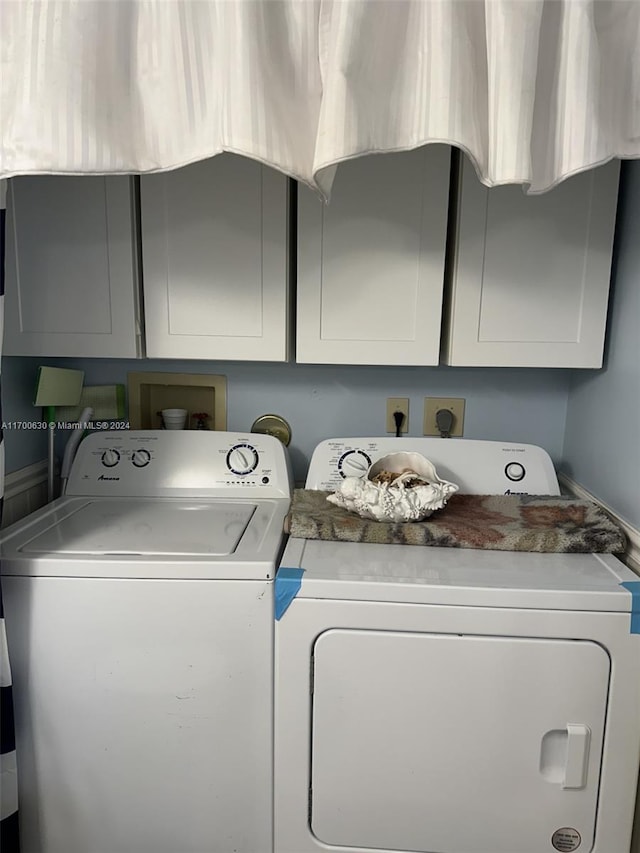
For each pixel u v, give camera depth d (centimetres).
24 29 95
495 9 92
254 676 113
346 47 93
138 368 172
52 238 138
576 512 134
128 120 102
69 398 160
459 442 152
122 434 156
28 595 112
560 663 107
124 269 138
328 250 137
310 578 109
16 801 117
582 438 155
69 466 156
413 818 114
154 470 153
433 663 108
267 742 115
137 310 141
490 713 109
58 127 95
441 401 170
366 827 115
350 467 151
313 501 141
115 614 112
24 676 115
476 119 95
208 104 99
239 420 174
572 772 109
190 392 176
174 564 110
